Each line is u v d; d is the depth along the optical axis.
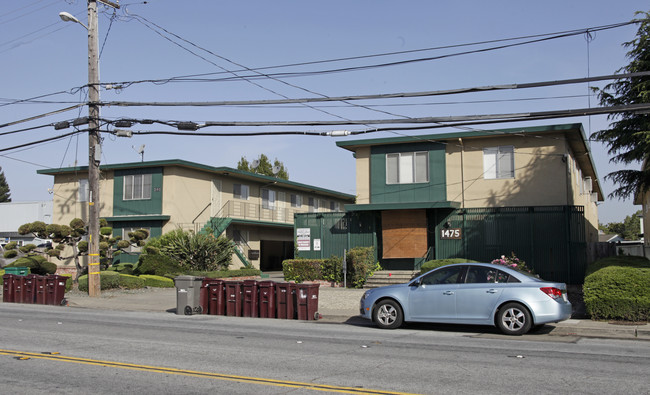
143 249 29.45
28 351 10.06
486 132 23.48
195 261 29.47
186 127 18.77
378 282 24.08
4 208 47.50
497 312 12.49
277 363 9.05
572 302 17.92
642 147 17.03
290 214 43.00
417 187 25.06
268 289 16.36
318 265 25.16
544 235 22.22
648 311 13.69
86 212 33.84
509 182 23.64
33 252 34.12
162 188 31.88
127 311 18.41
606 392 7.18
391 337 12.24
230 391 7.19
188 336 12.17
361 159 26.33
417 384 7.61
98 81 21.20
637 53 17.48
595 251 23.95
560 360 9.43
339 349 10.50
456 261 21.81
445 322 12.89
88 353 9.90
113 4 20.95
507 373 8.34
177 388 7.34
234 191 37.03
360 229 25.69
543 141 23.27
